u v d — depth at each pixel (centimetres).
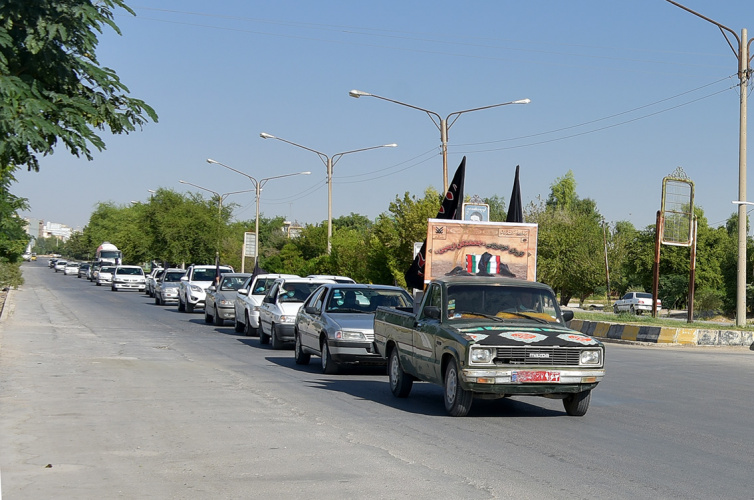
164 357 1836
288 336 2095
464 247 1867
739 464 812
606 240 6738
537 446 891
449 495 672
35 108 965
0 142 937
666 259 6719
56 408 1102
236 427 982
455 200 2312
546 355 1043
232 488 692
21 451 830
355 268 4459
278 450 850
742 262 2903
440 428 999
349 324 1602
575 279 5672
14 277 5388
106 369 1563
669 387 1488
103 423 995
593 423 1059
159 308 4244
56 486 693
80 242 16338
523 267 1883
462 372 1035
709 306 5850
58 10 993
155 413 1075
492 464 793
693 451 877
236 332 2727
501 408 1191
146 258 6800
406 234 3847
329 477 732
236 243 6894
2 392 1238
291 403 1191
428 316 1148
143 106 1113
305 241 5969
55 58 1019
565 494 680
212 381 1427
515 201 2252
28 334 2306
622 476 750
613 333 2959
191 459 804
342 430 972
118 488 689
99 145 1035
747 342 2697
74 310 3659
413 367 1223
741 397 1361
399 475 741
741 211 2891
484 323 1118
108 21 1055
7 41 973
